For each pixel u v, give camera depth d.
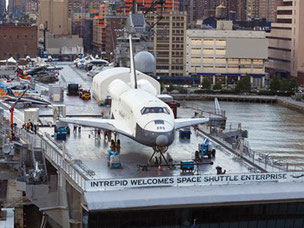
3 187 164.12
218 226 122.44
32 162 160.75
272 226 124.81
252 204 121.38
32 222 156.12
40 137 163.62
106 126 145.62
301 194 122.25
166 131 130.62
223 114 199.88
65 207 135.00
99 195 115.50
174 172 131.25
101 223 117.00
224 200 118.56
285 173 126.62
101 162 138.75
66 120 146.50
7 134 174.88
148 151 149.62
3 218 134.38
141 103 139.62
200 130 177.88
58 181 139.25
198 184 122.25
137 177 126.94
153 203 115.38
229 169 135.62
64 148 136.12
